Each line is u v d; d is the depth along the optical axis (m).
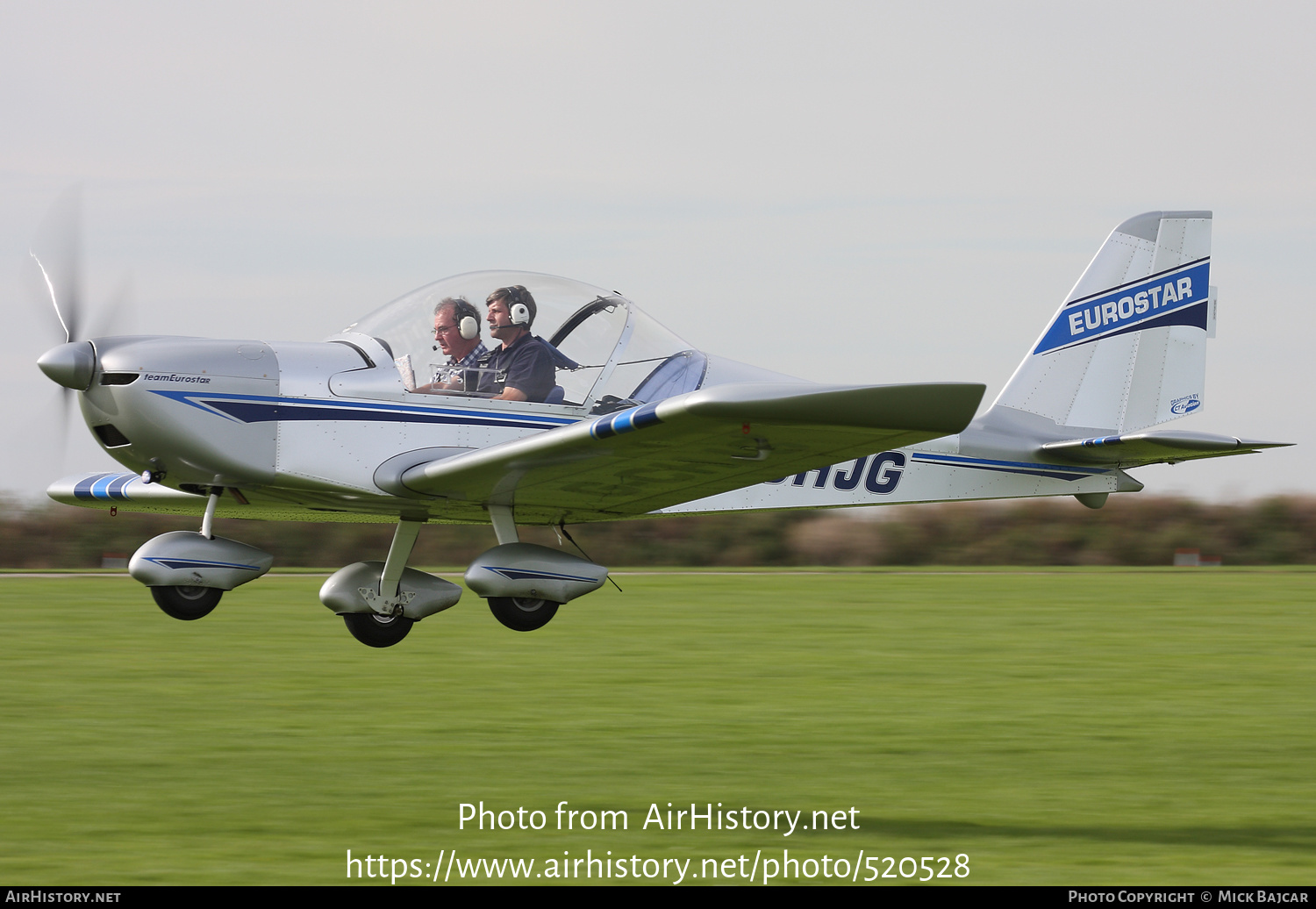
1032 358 31.64
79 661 23.75
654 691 21.02
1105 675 23.52
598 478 22.61
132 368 22.08
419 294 24.34
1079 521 68.00
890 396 17.78
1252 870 11.82
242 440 22.56
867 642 28.17
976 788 14.73
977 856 12.26
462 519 26.53
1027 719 18.86
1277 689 21.98
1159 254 32.66
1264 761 16.20
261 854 12.11
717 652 26.22
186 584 22.64
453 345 23.91
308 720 18.12
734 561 67.00
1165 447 29.58
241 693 20.30
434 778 14.90
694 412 18.30
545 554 23.39
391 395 23.47
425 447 23.59
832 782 14.95
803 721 18.52
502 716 18.64
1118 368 32.25
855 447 19.86
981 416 31.05
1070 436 31.80
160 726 17.61
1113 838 12.86
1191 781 15.12
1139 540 68.25
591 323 24.88
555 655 25.31
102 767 15.27
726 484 22.95
